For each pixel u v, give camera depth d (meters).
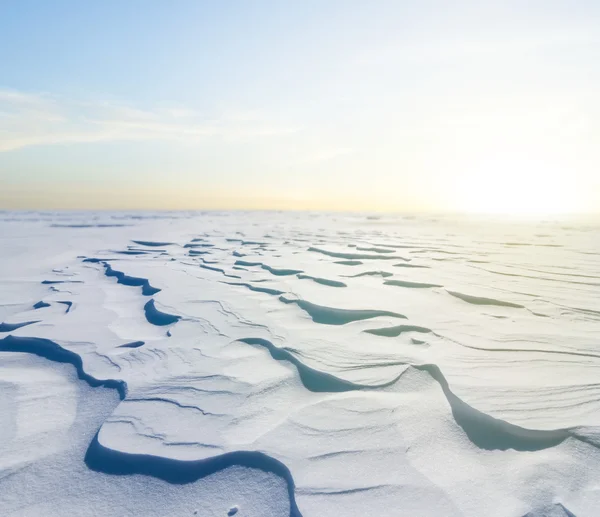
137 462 1.18
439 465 1.14
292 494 1.04
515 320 2.36
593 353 1.83
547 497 1.00
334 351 1.92
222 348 2.04
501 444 1.23
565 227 12.45
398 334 2.18
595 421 1.28
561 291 3.04
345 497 1.02
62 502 1.05
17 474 1.14
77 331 2.36
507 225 13.80
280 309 2.71
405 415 1.38
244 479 1.11
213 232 10.17
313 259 4.88
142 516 1.01
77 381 1.76
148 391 1.59
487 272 3.85
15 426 1.38
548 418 1.31
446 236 8.48
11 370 1.88
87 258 5.47
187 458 1.19
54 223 13.54
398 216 24.91
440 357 1.82
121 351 2.04
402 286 3.31
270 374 1.72
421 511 0.97
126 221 15.41
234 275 3.97
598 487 1.03
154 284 3.55
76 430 1.37
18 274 4.33
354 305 2.64
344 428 1.32
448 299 2.85
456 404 1.43
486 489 1.04
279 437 1.27
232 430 1.32
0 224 12.31
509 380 1.57
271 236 8.73
